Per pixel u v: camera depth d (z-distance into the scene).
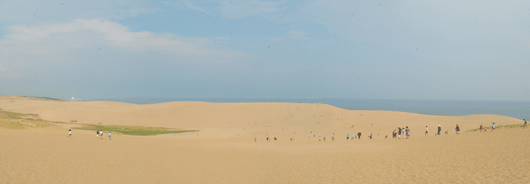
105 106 158.00
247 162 21.72
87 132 66.62
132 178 15.71
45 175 15.12
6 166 16.19
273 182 15.53
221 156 24.69
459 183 13.16
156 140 43.47
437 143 26.22
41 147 22.48
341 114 119.00
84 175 15.67
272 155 25.52
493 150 19.83
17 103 180.62
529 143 20.72
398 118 110.56
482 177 13.81
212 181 15.77
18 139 25.41
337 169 18.03
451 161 17.80
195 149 29.55
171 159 21.98
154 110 129.12
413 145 26.58
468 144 23.58
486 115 111.50
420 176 14.98
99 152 22.69
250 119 121.31
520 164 15.41
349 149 27.42
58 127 60.22
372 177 15.48
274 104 142.50
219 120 121.00
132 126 100.00
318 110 125.69
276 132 77.50
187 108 134.12
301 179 15.95
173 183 15.12
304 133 75.12
